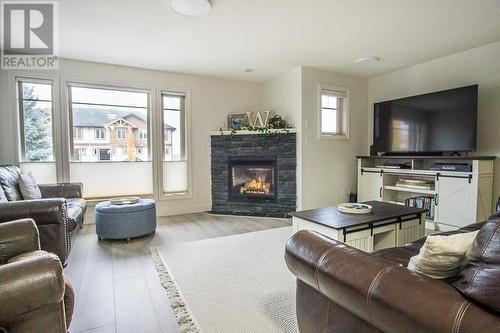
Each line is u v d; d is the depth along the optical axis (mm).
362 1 2424
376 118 4480
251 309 1752
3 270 833
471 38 3227
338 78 4594
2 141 3510
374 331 938
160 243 3039
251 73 4590
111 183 4152
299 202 4340
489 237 782
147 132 4371
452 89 3479
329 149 4551
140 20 2736
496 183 3340
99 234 3100
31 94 3688
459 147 3420
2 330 839
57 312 946
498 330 640
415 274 883
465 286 768
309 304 1268
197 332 1520
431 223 3584
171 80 4477
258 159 4598
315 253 1149
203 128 4754
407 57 3863
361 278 933
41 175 3762
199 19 2721
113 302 1841
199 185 4742
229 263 2465
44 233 2213
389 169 4113
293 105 4422
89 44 3330
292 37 3174
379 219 2205
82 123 3963
